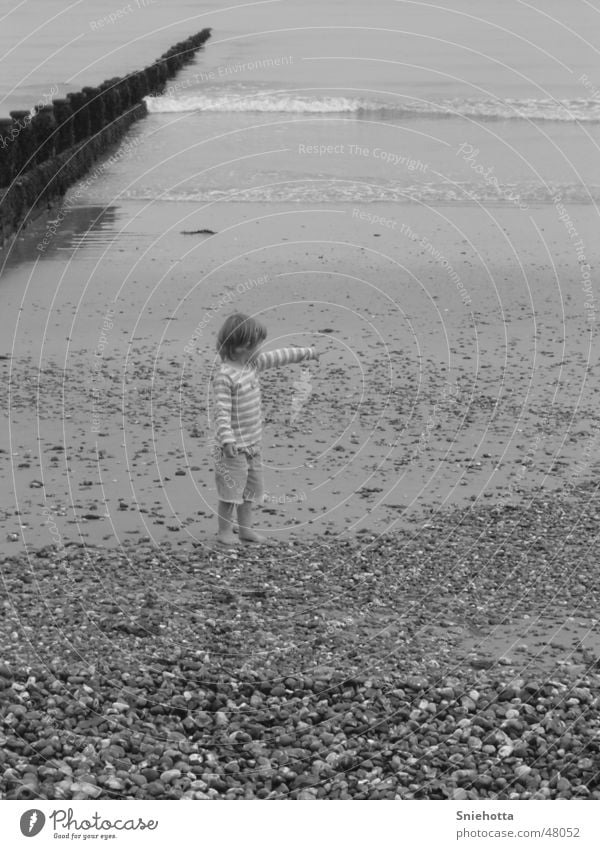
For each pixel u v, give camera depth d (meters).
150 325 13.27
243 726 4.56
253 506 7.80
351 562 6.67
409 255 16.61
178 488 8.12
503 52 51.41
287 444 9.21
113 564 6.55
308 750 4.41
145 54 54.94
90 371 11.41
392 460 8.83
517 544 6.98
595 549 6.88
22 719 4.54
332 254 16.70
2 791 4.09
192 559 6.68
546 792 4.18
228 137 28.89
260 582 6.30
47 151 22.02
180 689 4.85
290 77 41.84
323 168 24.20
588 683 4.96
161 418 9.85
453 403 10.36
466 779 4.24
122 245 17.64
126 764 4.29
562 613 5.88
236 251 17.03
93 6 85.94
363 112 33.38
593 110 32.88
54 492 7.97
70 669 4.96
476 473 8.53
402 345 12.40
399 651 5.31
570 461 8.80
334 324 13.27
